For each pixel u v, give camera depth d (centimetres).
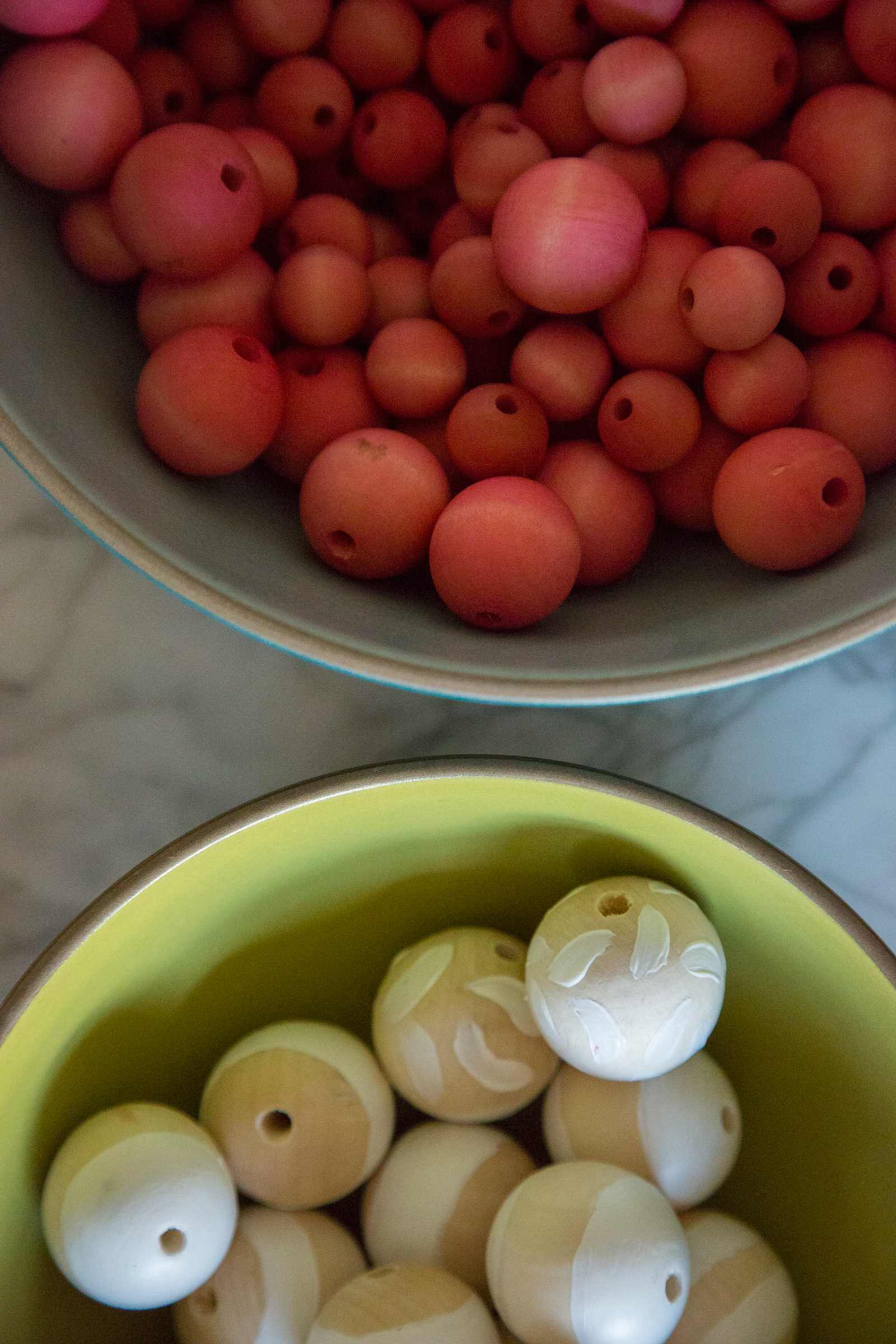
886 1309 26
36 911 32
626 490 28
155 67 29
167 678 32
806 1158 28
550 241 27
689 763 32
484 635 27
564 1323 25
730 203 28
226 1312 26
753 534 27
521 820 28
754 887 27
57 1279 27
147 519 26
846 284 28
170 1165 26
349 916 29
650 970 26
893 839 32
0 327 26
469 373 30
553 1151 27
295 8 29
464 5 30
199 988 28
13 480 32
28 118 27
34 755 32
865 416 28
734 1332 26
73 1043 27
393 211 32
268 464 29
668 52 28
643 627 27
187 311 28
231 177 28
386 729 32
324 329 29
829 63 29
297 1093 27
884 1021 26
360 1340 25
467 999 27
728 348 28
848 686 32
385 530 27
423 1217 27
